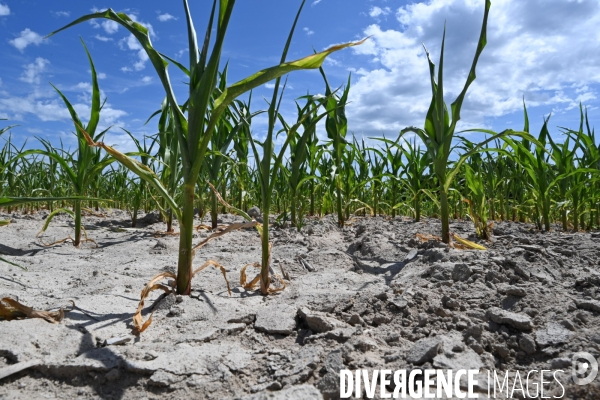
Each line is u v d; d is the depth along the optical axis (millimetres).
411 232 3463
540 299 1798
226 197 4418
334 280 2314
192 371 1331
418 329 1627
